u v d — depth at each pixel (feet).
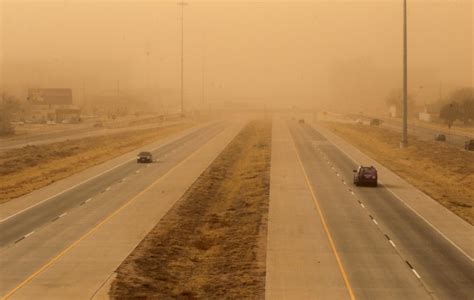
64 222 154.61
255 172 245.24
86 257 122.31
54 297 98.37
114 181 221.25
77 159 301.22
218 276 113.80
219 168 259.80
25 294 99.76
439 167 273.54
